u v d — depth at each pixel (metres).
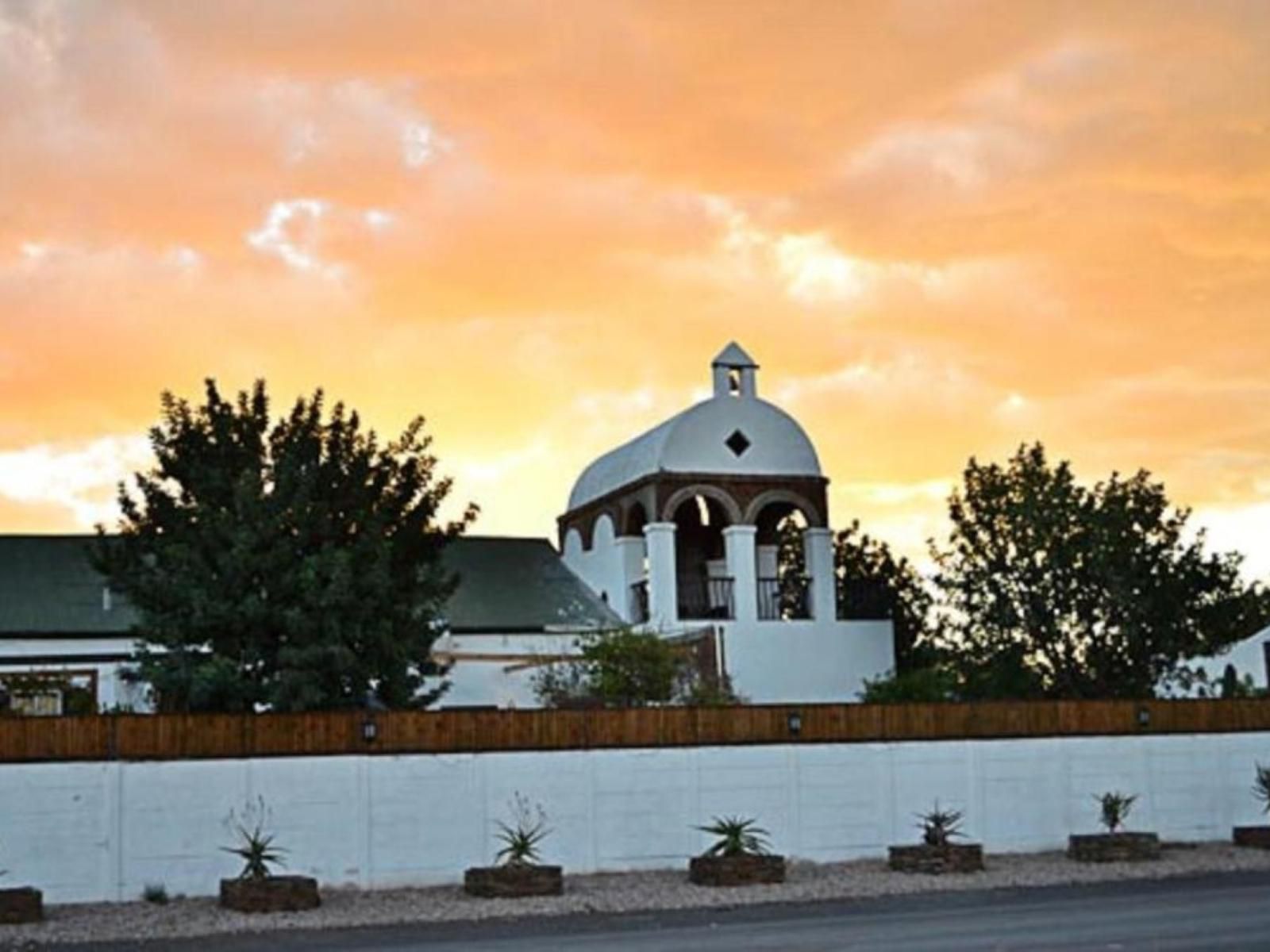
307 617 24.28
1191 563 33.59
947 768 26.09
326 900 22.05
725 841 23.70
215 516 24.70
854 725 25.72
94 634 32.22
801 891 22.41
